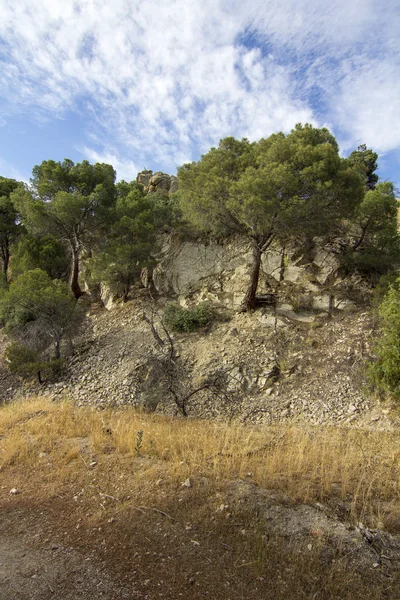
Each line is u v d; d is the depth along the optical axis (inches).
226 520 160.2
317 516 159.3
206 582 124.6
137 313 682.8
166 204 922.7
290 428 346.3
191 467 214.1
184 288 714.2
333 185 481.1
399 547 138.6
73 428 325.7
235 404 434.9
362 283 574.6
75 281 801.6
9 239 943.0
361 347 451.2
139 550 143.9
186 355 529.7
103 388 509.0
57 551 146.2
